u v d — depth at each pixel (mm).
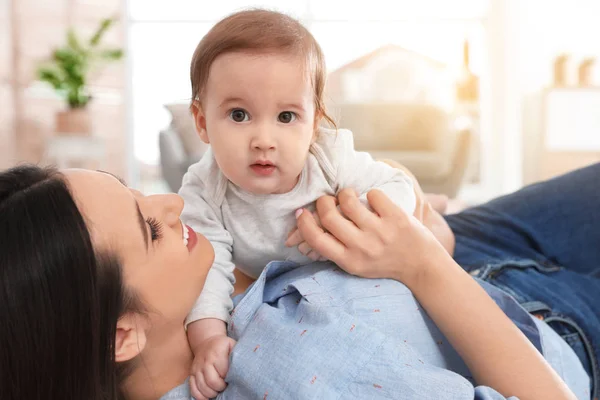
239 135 843
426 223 1304
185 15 5988
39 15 5605
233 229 991
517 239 1359
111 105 5898
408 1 5949
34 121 5566
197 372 800
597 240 1344
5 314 616
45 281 629
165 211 798
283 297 869
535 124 5707
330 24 5973
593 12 5590
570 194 1380
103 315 686
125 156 6000
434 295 818
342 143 984
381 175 1003
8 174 695
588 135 5289
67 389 647
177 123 4727
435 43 6078
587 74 5441
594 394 1036
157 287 759
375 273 848
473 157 6109
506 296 947
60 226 650
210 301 886
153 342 811
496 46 5871
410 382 699
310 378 714
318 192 952
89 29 5852
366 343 734
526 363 765
